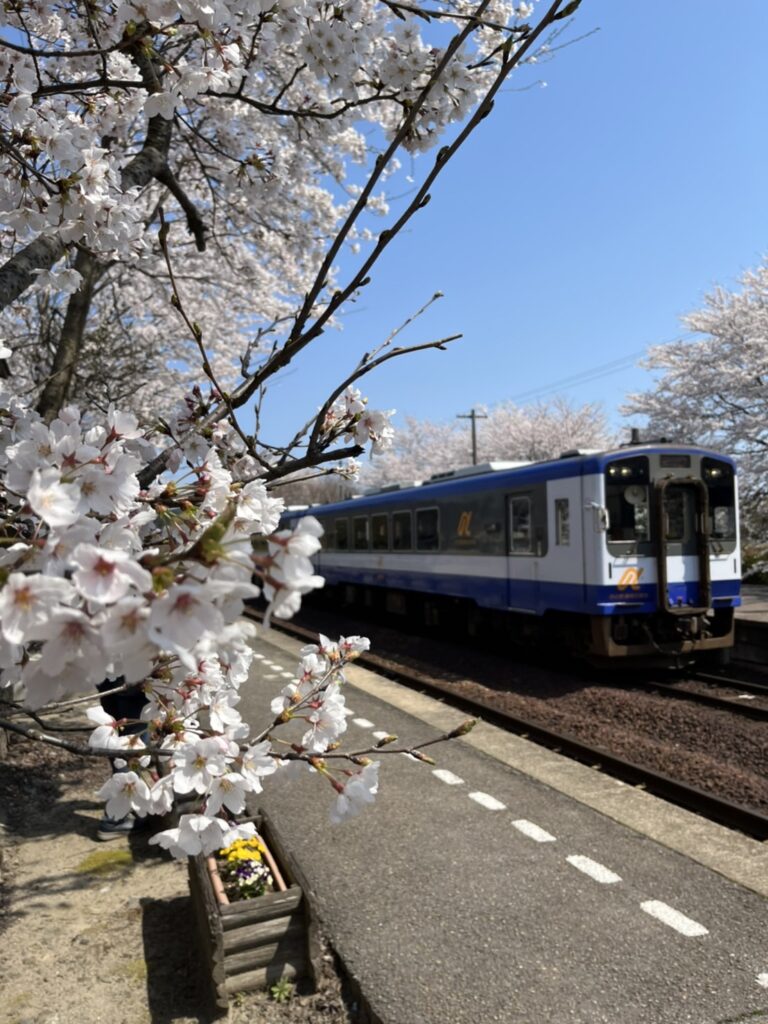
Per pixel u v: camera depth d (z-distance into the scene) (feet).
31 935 11.10
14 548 4.14
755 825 15.55
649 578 31.04
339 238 6.46
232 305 41.22
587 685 31.24
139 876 12.94
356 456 7.34
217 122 21.08
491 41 14.35
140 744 6.81
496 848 13.73
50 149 7.02
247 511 5.79
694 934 10.82
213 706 6.44
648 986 9.64
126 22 7.19
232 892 10.33
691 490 32.17
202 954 10.21
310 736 7.08
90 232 7.29
